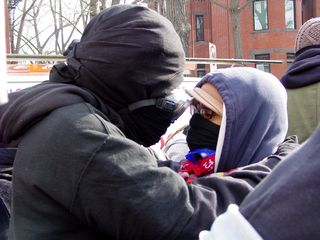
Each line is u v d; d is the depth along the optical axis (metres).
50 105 1.46
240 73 1.82
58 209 1.42
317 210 0.85
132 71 1.57
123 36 1.57
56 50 24.80
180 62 1.68
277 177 0.95
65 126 1.41
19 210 1.46
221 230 0.98
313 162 0.90
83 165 1.37
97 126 1.42
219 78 1.80
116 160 1.37
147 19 1.60
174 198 1.38
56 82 1.70
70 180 1.38
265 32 26.64
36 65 4.34
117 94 1.62
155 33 1.59
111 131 1.43
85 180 1.36
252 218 0.93
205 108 1.87
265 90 1.80
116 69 1.56
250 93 1.77
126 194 1.35
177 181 1.42
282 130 1.87
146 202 1.35
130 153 1.40
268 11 26.53
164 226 1.35
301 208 0.87
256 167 1.64
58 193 1.39
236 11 16.58
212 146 1.86
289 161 0.95
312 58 2.63
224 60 6.00
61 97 1.48
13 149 1.69
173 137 3.22
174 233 1.36
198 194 1.44
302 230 0.86
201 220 1.38
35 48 24.92
